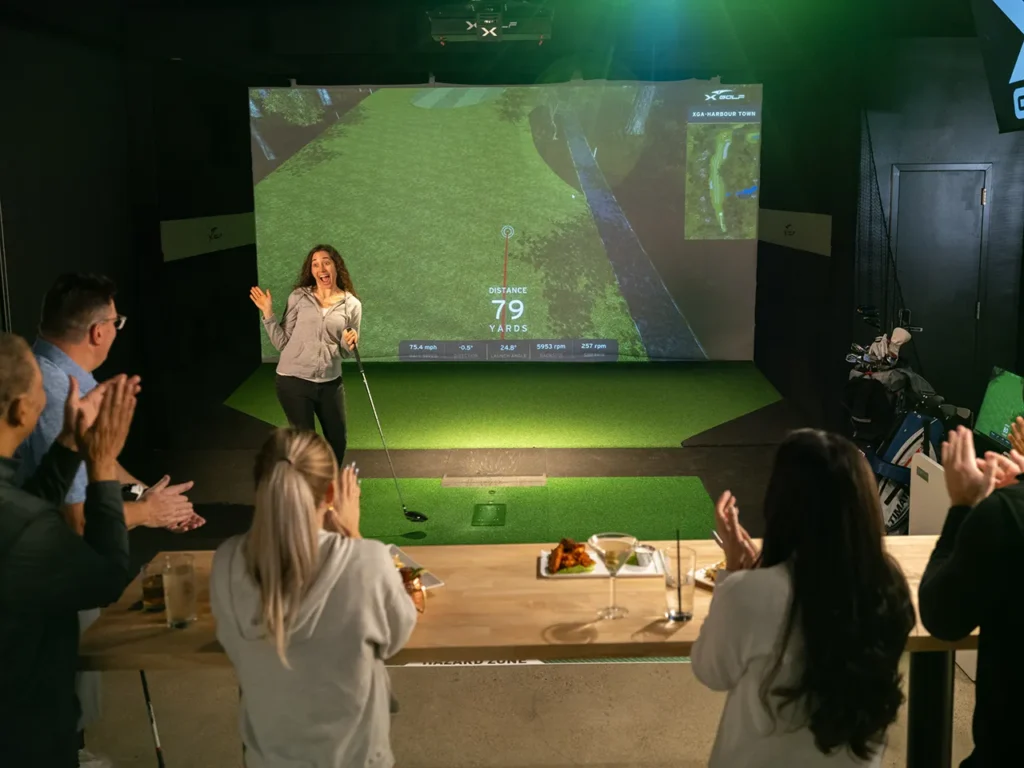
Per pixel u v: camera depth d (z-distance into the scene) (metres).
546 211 9.69
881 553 1.75
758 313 9.41
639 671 3.66
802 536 1.73
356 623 1.87
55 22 5.39
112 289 2.65
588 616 2.33
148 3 6.37
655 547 2.74
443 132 9.59
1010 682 1.90
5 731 1.98
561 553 2.59
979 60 6.54
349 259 9.73
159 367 6.70
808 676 1.73
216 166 8.02
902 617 1.76
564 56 7.78
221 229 8.12
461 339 9.87
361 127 9.55
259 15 6.41
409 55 7.30
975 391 6.95
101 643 2.22
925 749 2.55
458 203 9.68
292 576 1.82
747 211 9.59
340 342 5.12
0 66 4.93
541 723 3.31
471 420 7.57
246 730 1.99
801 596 1.73
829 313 7.07
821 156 7.27
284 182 9.59
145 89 6.47
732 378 9.01
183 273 7.13
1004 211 6.72
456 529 5.25
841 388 6.95
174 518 2.59
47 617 2.01
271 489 1.81
